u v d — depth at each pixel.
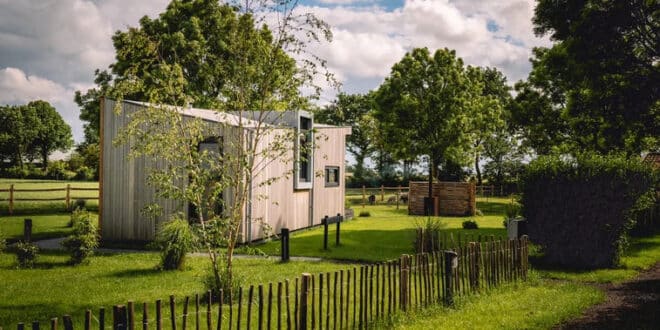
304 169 23.00
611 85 18.97
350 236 20.38
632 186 13.60
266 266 13.06
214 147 16.56
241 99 10.07
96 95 31.98
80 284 10.79
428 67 37.12
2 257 14.27
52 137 112.50
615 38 17.81
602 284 11.86
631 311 9.27
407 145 37.19
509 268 11.32
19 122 104.88
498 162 58.88
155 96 10.07
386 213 35.19
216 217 9.66
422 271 8.94
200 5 31.86
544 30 20.50
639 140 20.36
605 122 20.08
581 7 18.66
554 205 14.17
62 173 70.94
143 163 17.59
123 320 5.06
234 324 7.88
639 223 20.56
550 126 30.16
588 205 13.80
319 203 24.66
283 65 9.85
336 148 26.75
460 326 7.95
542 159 14.76
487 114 41.34
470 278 10.00
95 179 70.12
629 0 17.42
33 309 8.77
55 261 13.75
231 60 10.15
